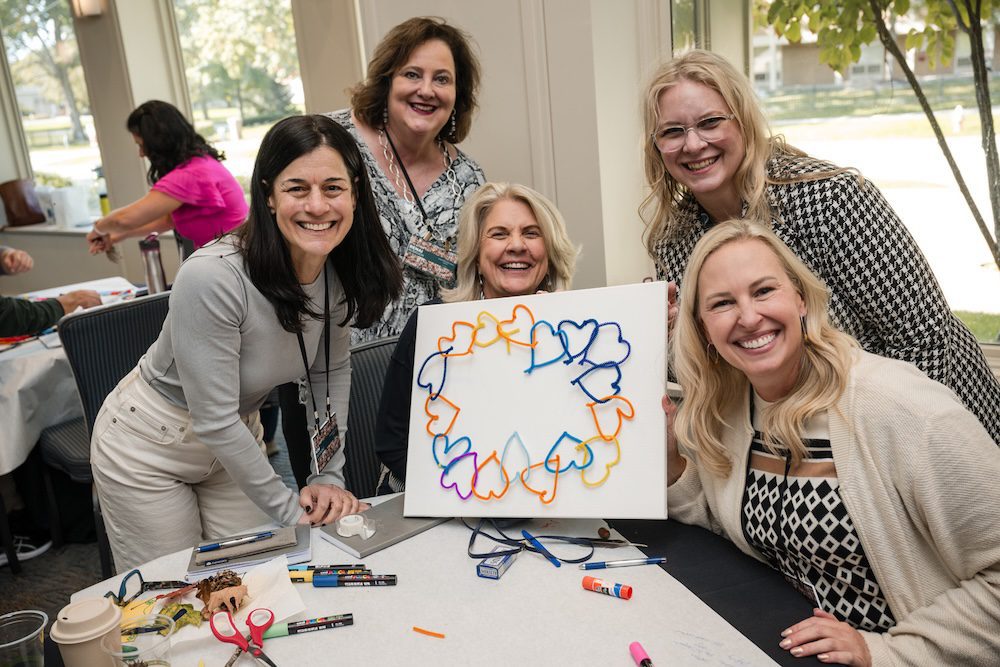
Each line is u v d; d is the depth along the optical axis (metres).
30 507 2.93
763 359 1.19
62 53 5.51
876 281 1.45
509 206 1.62
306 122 1.38
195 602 1.18
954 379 1.45
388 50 2.16
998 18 2.10
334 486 1.57
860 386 1.15
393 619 1.11
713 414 1.31
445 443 1.41
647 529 1.36
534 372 1.38
